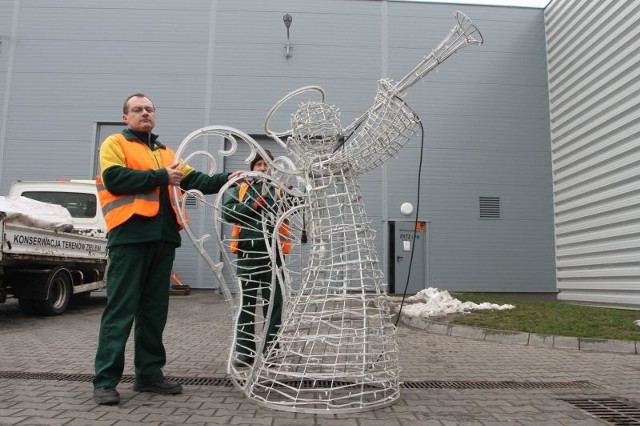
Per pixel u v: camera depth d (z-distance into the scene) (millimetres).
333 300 3395
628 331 6387
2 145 13086
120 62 13422
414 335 6992
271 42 13578
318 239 3477
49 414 3078
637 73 9266
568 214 12125
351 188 3574
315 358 3469
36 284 7629
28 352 5180
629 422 3201
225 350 5473
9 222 6930
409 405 3477
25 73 13305
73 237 8312
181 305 10227
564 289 12195
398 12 13805
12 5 13445
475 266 13047
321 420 3072
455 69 13523
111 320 3379
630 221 9492
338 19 13719
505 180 13289
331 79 13547
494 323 7117
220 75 13469
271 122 13344
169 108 13352
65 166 13094
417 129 3510
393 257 13047
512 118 13461
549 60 13383
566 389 4043
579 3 11672
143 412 3160
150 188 3398
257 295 4453
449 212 13156
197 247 3668
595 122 10844
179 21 13594
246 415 3137
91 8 13539
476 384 4180
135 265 3449
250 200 4406
